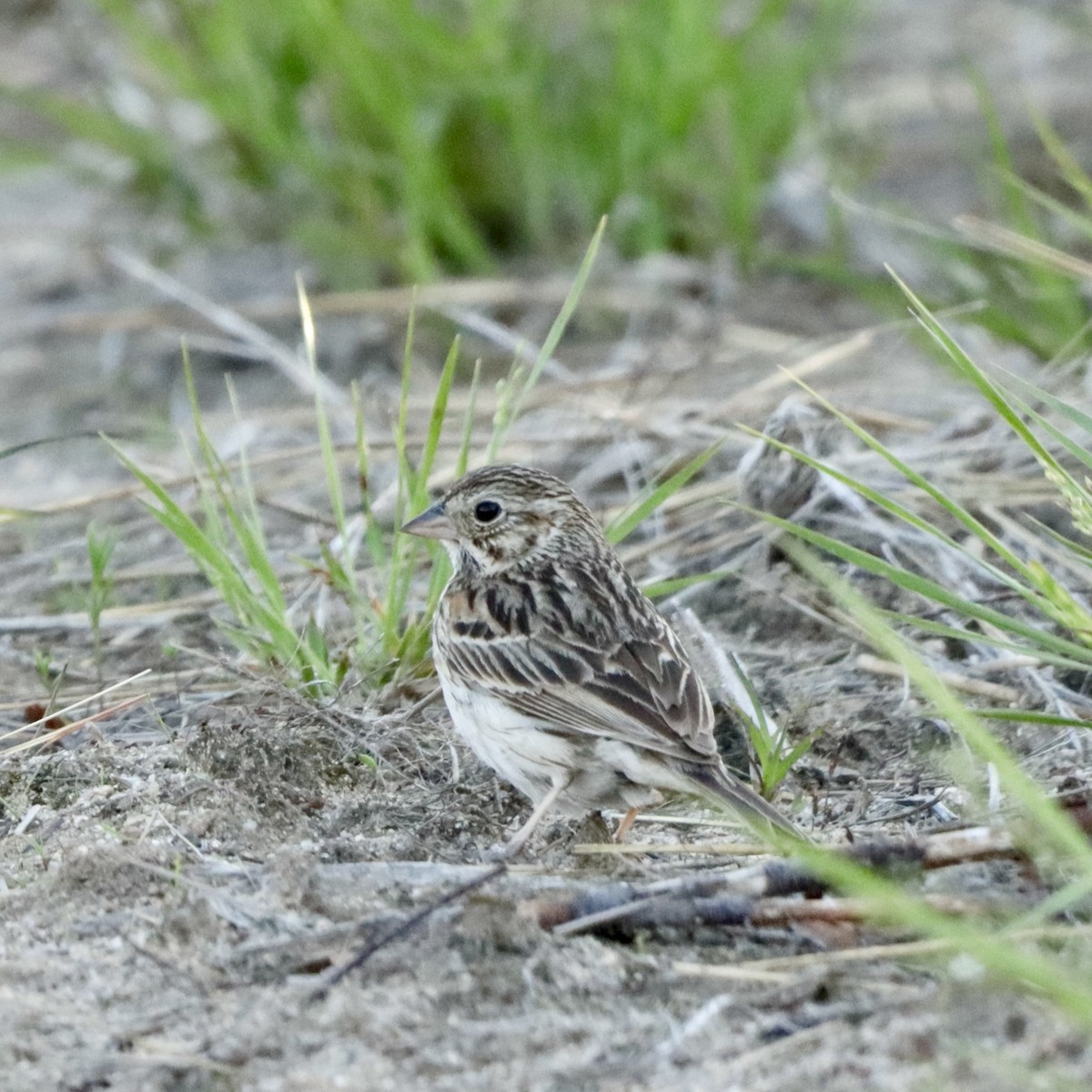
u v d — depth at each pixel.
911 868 7.75
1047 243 15.66
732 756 9.84
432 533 9.93
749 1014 7.00
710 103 17.44
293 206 18.59
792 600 11.32
